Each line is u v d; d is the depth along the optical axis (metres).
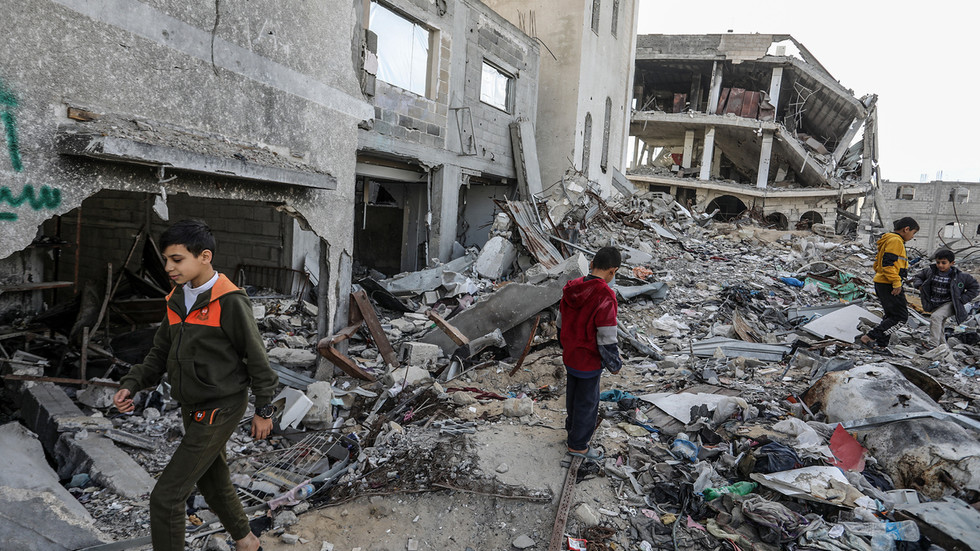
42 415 4.39
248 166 4.42
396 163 11.63
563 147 16.20
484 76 13.06
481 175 13.56
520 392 5.72
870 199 25.33
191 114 4.31
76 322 5.48
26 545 2.83
